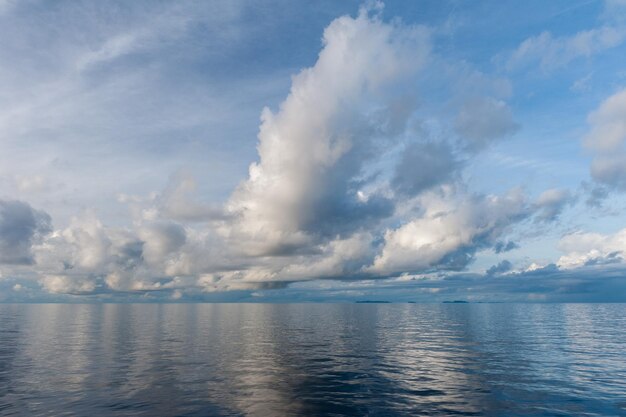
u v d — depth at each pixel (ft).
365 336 182.29
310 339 169.78
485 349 139.13
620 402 74.18
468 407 70.85
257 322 276.00
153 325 246.06
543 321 276.82
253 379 91.45
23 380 90.27
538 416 66.54
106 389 82.38
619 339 168.66
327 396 77.41
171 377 93.25
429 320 292.20
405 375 95.96
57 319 302.86
